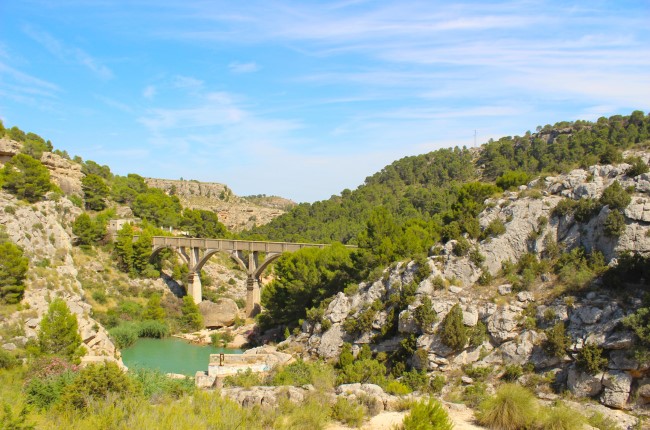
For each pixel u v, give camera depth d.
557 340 35.62
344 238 136.50
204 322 92.69
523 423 21.72
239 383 34.41
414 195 146.38
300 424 21.28
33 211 75.12
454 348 39.69
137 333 81.06
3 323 51.88
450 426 20.36
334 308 53.03
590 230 42.12
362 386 27.64
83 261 98.31
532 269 42.75
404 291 46.00
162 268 115.06
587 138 136.00
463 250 46.19
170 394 28.16
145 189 171.50
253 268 98.38
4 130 135.38
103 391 24.86
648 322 31.23
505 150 160.75
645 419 29.84
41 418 21.78
